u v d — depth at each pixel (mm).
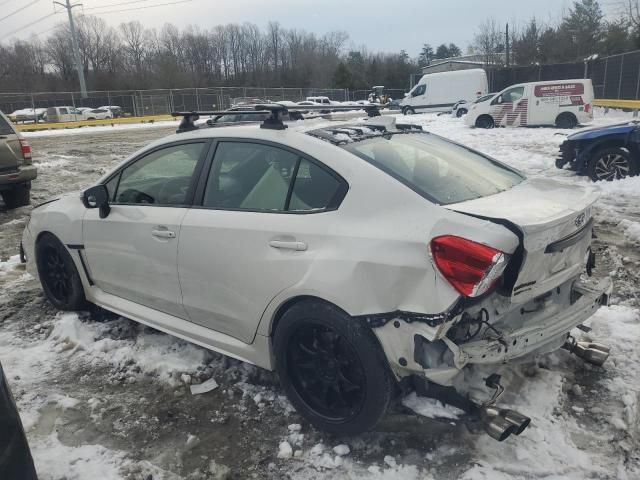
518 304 2729
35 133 28828
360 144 3193
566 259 2945
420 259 2545
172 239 3516
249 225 3127
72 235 4277
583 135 9859
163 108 42219
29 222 4816
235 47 86875
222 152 3465
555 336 2822
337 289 2705
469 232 2494
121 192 4047
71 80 71812
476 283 2436
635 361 3570
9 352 4043
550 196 3041
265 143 3264
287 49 90062
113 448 2977
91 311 4676
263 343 3182
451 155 3496
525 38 54312
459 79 31875
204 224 3340
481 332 2672
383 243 2645
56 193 10734
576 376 3432
